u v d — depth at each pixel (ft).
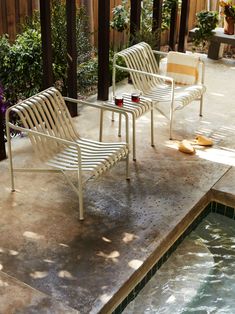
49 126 13.67
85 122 17.90
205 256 12.64
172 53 18.17
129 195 13.74
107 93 19.71
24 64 18.07
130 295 11.07
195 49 27.09
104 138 16.78
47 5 15.40
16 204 13.19
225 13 24.14
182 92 17.40
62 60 18.47
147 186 14.19
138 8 20.52
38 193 13.73
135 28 21.01
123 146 13.79
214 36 24.39
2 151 15.08
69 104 17.89
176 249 12.87
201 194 13.91
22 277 10.72
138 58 17.70
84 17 21.24
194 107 19.56
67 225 12.44
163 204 13.39
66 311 9.72
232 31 24.40
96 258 11.34
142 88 17.52
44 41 15.92
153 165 15.28
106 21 18.25
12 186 13.73
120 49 22.39
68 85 17.65
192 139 17.01
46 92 14.02
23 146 16.02
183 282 11.73
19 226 12.34
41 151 13.12
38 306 9.81
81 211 12.60
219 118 18.75
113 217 12.79
